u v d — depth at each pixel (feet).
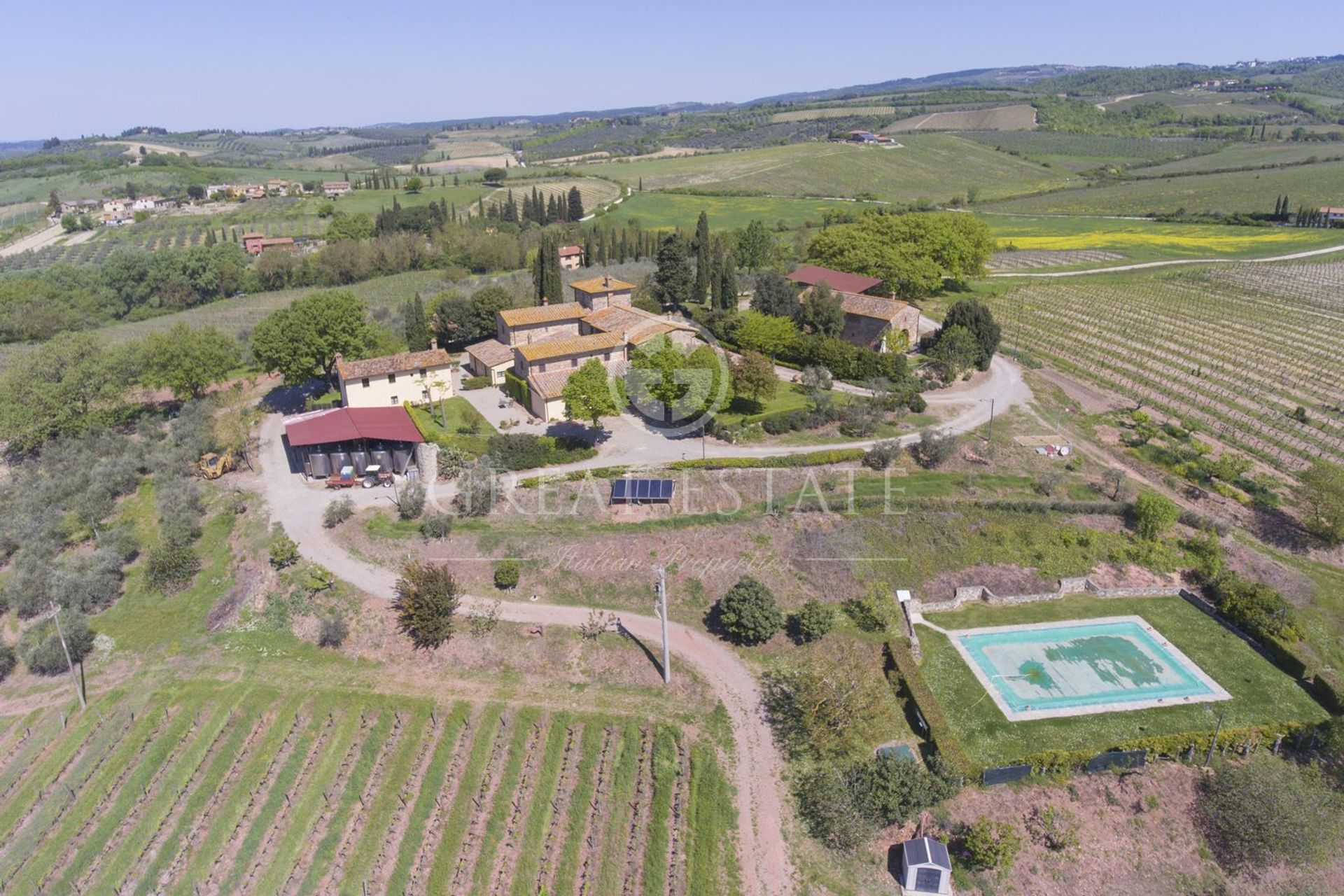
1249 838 136.87
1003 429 254.68
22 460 282.77
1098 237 595.06
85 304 482.69
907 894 133.80
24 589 202.39
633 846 141.49
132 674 183.11
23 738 170.40
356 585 194.90
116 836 148.36
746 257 458.09
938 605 192.24
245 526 219.82
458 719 163.73
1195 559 203.72
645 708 165.37
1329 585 200.75
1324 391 301.43
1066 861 138.00
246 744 164.14
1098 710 162.61
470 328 346.95
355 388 277.03
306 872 139.95
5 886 140.87
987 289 447.01
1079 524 210.18
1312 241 559.38
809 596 192.75
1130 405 285.84
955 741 153.07
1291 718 160.04
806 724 153.99
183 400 313.94
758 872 136.36
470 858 140.77
